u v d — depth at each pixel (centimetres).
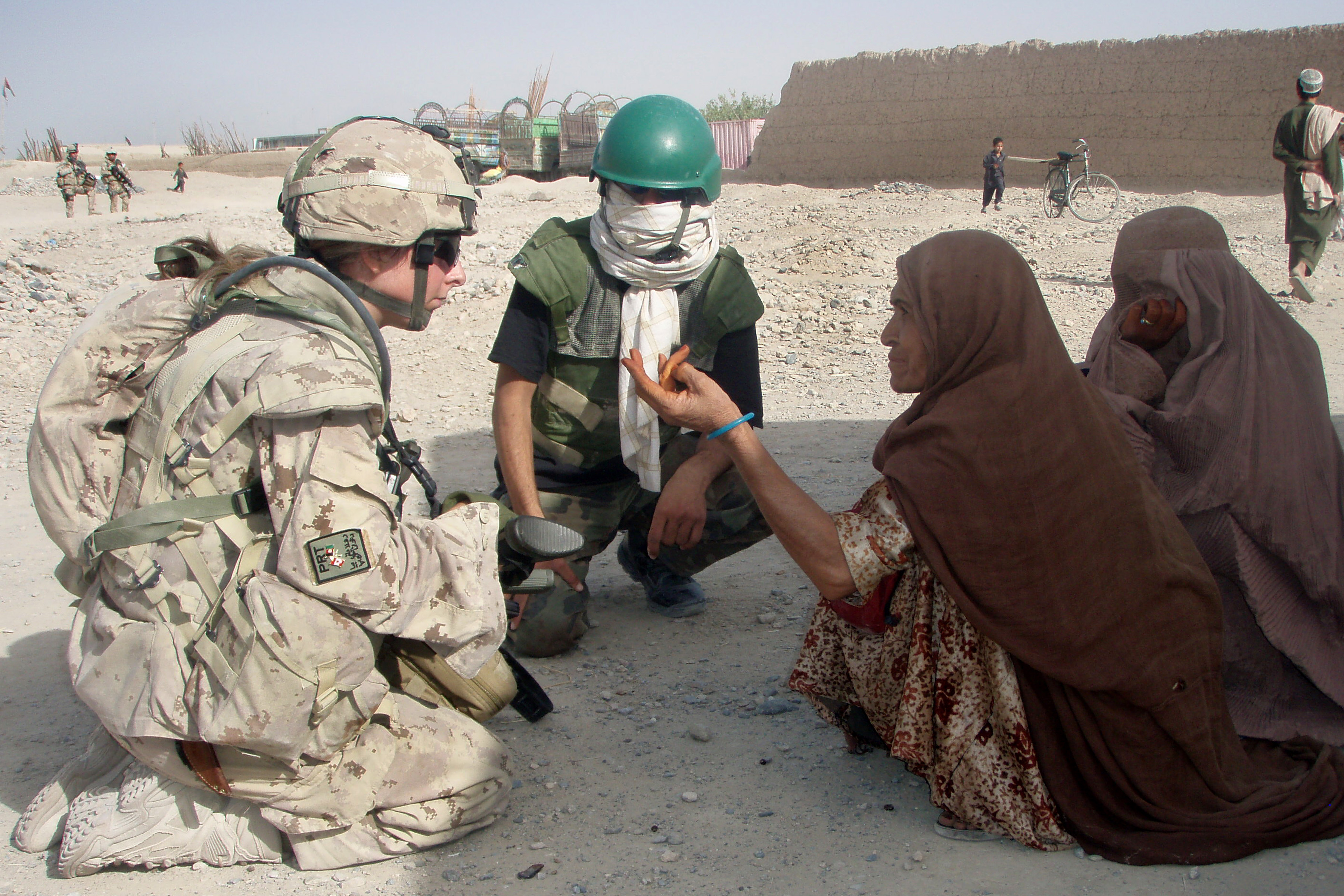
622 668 321
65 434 202
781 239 1355
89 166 3628
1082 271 1120
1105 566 204
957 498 202
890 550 214
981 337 202
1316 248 885
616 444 325
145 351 203
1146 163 2277
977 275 203
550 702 279
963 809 224
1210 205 1814
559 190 2519
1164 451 250
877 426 607
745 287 314
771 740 273
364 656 200
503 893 210
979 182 2559
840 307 951
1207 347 247
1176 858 211
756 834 229
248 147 4638
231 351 195
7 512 475
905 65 2683
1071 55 2373
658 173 287
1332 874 206
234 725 191
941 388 209
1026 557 201
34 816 227
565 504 327
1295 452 241
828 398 684
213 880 217
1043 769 219
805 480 498
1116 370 260
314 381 189
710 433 226
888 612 232
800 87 2928
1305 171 868
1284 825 216
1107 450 207
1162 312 257
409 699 231
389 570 198
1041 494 200
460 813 225
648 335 302
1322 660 246
